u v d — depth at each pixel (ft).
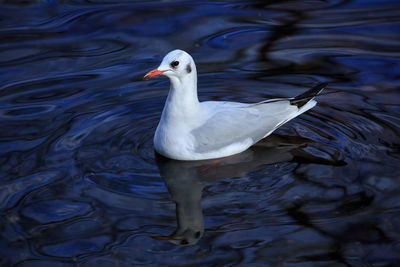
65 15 56.59
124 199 31.22
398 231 27.99
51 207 30.32
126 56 49.01
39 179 32.71
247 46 50.78
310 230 28.25
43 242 27.68
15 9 58.08
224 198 31.35
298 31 53.26
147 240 27.91
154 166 34.73
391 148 35.50
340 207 29.99
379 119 39.22
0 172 33.27
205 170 34.55
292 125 39.91
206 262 26.35
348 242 27.37
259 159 35.68
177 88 34.09
